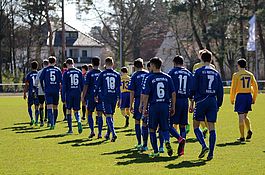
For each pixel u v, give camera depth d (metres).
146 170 24.03
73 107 40.50
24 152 30.47
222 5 144.75
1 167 25.27
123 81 46.28
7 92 133.50
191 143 34.06
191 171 23.66
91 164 25.91
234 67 160.38
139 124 31.89
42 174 23.30
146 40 185.12
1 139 37.31
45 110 52.34
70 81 40.09
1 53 166.38
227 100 93.81
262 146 32.44
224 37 144.38
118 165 25.52
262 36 145.62
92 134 38.16
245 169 24.11
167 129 27.77
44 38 169.75
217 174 22.91
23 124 50.19
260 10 134.50
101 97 35.06
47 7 156.88
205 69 27.41
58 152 30.38
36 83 47.44
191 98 29.41
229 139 36.28
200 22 147.75
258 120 51.81
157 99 27.41
